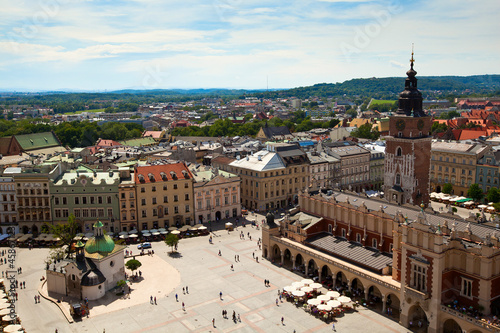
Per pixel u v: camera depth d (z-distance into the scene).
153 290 114.06
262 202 189.50
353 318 98.50
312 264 125.44
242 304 106.00
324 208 129.62
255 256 137.50
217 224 171.25
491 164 198.25
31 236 151.25
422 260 88.62
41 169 158.88
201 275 123.12
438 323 87.56
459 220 101.12
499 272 85.31
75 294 110.31
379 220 111.94
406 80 152.25
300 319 98.50
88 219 157.25
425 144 152.88
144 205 159.12
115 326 96.31
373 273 104.75
